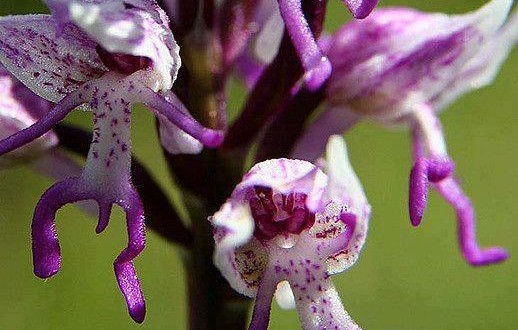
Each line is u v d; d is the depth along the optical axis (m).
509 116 0.21
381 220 0.20
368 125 0.21
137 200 0.11
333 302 0.11
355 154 0.21
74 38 0.11
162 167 0.21
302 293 0.11
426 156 0.12
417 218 0.11
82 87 0.11
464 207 0.12
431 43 0.12
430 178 0.11
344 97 0.12
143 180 0.12
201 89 0.12
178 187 0.12
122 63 0.11
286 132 0.12
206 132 0.11
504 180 0.21
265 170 0.11
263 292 0.11
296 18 0.11
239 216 0.11
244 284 0.11
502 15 0.12
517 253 0.21
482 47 0.12
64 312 0.19
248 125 0.12
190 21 0.12
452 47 0.12
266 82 0.12
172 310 0.20
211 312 0.12
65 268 0.20
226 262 0.11
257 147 0.12
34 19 0.11
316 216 0.11
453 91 0.12
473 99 0.21
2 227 0.20
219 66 0.12
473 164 0.21
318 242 0.11
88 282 0.20
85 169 0.11
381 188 0.21
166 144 0.11
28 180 0.20
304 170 0.11
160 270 0.20
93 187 0.11
